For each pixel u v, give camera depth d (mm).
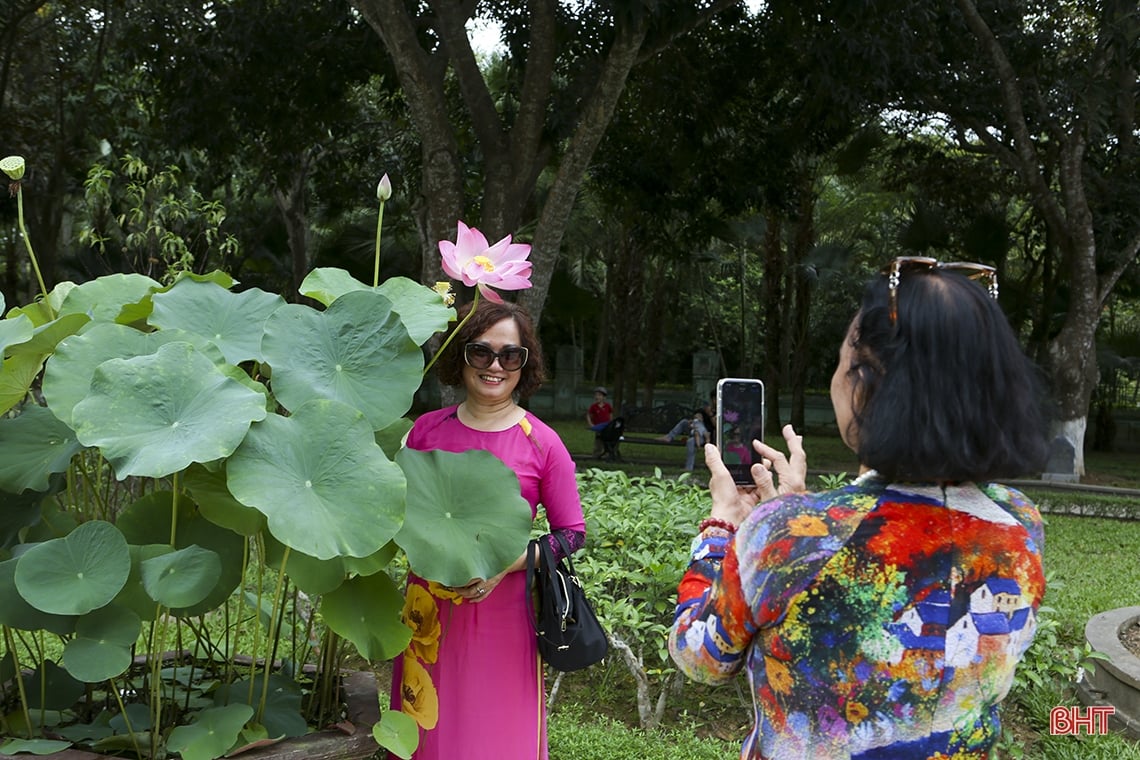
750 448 1726
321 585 1895
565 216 8250
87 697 2215
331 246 17125
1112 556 7336
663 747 3275
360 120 15648
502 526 2025
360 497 1784
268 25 9922
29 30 12125
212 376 1814
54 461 1962
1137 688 3625
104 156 12438
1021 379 1153
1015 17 11773
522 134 8578
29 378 2002
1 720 2055
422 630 2256
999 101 12336
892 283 1199
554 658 2240
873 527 1161
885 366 1174
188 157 14336
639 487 5336
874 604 1151
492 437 2344
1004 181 14883
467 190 13680
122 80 13703
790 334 21984
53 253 12789
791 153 11945
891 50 9930
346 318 2033
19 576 1690
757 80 11641
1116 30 10023
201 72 10297
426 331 2092
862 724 1164
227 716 1859
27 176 12641
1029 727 3725
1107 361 17250
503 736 2209
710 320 23812
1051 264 15664
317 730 2117
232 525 1862
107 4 11797
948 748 1172
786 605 1173
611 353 29078
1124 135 12484
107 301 2260
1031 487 11352
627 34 7543
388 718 2002
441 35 8633
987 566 1167
